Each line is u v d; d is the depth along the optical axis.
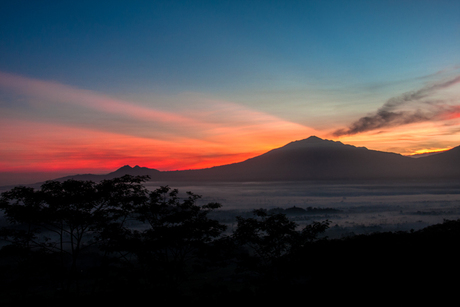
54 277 15.11
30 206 13.91
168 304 13.11
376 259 15.53
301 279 16.97
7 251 14.04
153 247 13.26
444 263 14.45
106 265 14.30
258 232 14.48
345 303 12.19
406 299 11.93
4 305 16.56
